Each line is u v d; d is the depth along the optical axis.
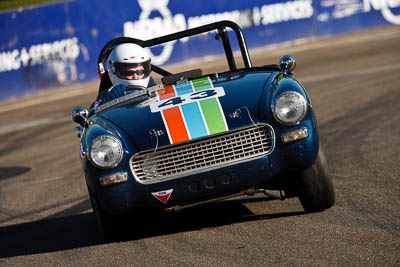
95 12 72.06
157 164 14.99
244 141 15.02
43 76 71.06
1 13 70.00
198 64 72.44
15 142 41.78
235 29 21.47
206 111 15.42
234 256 13.70
